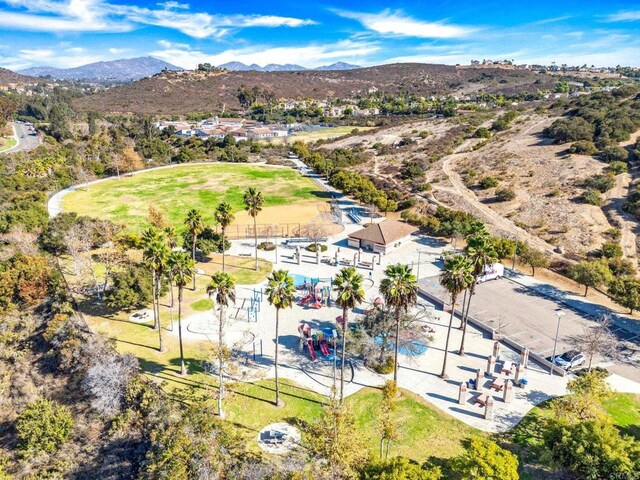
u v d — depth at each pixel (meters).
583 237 80.25
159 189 123.62
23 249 73.88
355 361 51.38
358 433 38.91
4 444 43.62
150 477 35.16
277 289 41.47
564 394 45.66
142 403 42.50
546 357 51.50
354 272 41.88
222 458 36.62
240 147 182.88
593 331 54.53
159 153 166.12
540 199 96.50
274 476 32.97
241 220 101.62
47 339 54.09
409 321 52.00
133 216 100.44
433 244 88.94
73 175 127.56
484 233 52.38
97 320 59.00
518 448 38.91
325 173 143.00
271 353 52.78
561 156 113.31
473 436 40.28
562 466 34.59
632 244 75.69
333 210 109.00
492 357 49.53
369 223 101.19
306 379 48.41
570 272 67.94
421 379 48.38
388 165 144.25
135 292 59.16
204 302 64.94
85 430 42.62
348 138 196.38
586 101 157.62
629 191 90.38
